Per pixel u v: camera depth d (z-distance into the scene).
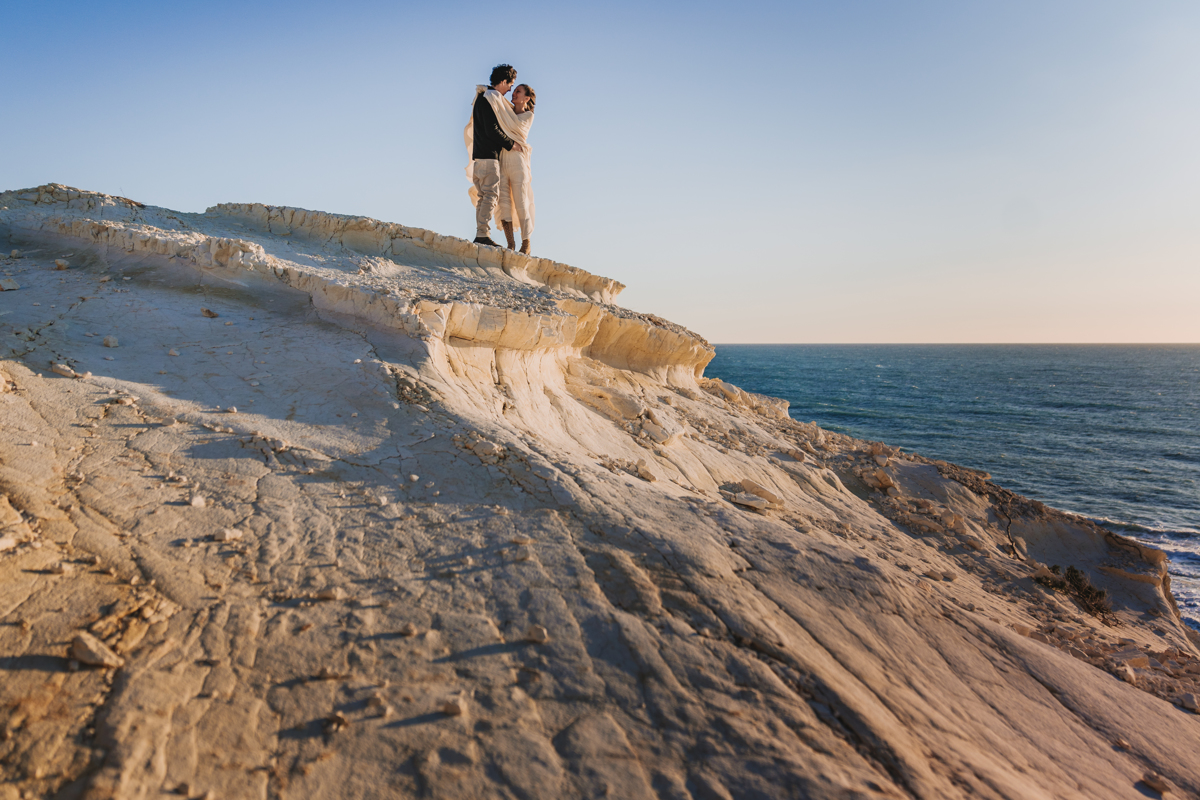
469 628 4.10
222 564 4.41
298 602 4.14
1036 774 4.14
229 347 8.45
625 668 3.90
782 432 18.16
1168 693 6.86
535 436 8.48
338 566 4.59
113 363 7.46
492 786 3.02
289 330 9.18
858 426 69.31
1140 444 60.25
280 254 12.08
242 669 3.52
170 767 2.89
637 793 3.07
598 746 3.32
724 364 186.38
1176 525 33.81
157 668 3.41
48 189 13.10
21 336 7.45
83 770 2.79
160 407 6.53
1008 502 16.48
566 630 4.16
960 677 5.08
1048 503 39.06
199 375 7.61
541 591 4.55
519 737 3.31
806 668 4.17
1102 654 7.98
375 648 3.81
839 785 3.24
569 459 7.30
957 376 148.00
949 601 6.48
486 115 15.79
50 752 2.85
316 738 3.17
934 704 4.54
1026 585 12.01
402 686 3.55
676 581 4.91
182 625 3.77
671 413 14.47
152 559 4.30
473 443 6.82
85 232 11.09
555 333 11.45
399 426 7.07
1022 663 5.59
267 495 5.41
